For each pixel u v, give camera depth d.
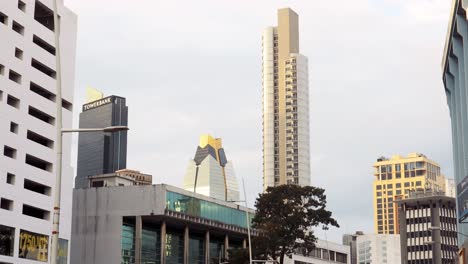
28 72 91.62
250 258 84.88
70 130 28.23
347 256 161.88
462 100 75.75
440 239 186.62
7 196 84.94
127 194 104.44
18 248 86.19
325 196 87.50
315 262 145.25
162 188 103.25
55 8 28.73
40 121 93.19
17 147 87.75
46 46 97.81
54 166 95.31
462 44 76.56
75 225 105.31
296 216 84.44
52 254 26.52
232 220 120.31
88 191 106.06
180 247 113.88
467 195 62.88
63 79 99.44
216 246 124.12
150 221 107.75
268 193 87.38
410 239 192.00
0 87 85.81
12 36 88.81
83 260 103.44
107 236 103.25
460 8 72.06
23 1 92.12
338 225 86.56
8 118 86.56
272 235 84.56
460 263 80.81
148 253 106.12
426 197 191.62
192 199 110.38
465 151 74.75
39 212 92.94
